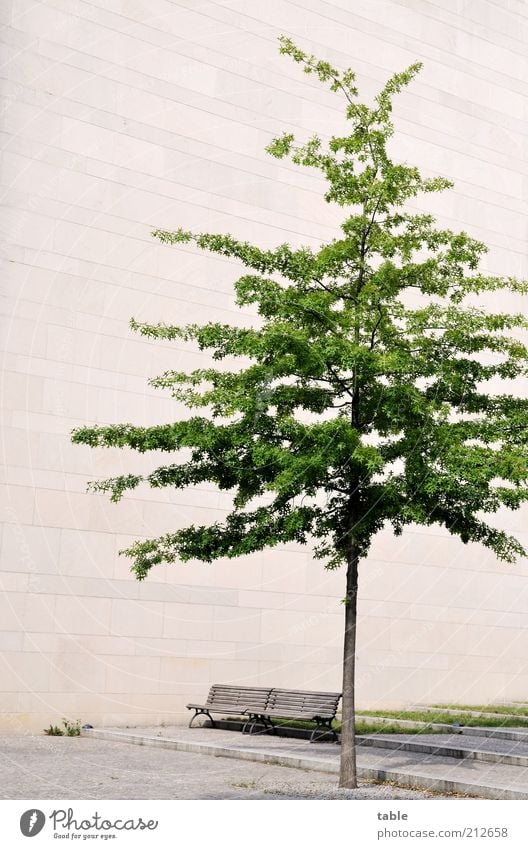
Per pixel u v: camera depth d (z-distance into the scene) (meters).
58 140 15.88
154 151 16.84
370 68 19.78
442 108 20.84
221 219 17.41
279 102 18.41
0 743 13.16
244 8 18.25
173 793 9.46
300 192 18.41
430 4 21.05
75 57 16.23
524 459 10.29
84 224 15.96
